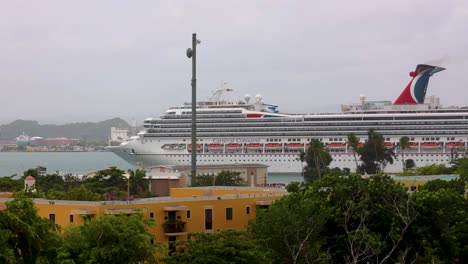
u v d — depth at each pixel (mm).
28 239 47812
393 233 75000
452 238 78875
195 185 138625
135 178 155500
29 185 132125
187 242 64875
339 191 80375
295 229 68312
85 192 108312
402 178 131625
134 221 62156
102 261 58250
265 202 88250
